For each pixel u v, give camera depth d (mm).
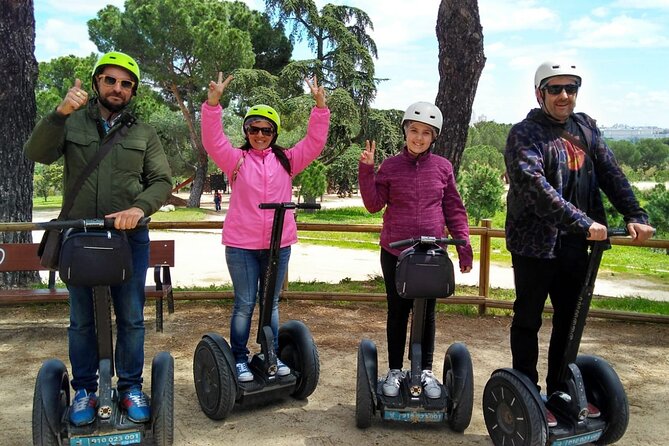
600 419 3148
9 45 6488
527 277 3100
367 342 3602
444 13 7098
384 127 27016
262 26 30062
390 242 3576
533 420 2941
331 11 28719
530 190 2873
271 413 3787
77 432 2861
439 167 3617
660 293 9562
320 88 3859
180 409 3838
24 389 4137
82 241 2713
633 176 65188
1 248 5430
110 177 3000
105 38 25703
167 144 30766
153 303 6559
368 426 3564
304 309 6414
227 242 3727
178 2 24578
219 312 6230
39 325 5652
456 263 11922
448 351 3668
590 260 2910
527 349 3170
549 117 3082
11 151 6613
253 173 3707
